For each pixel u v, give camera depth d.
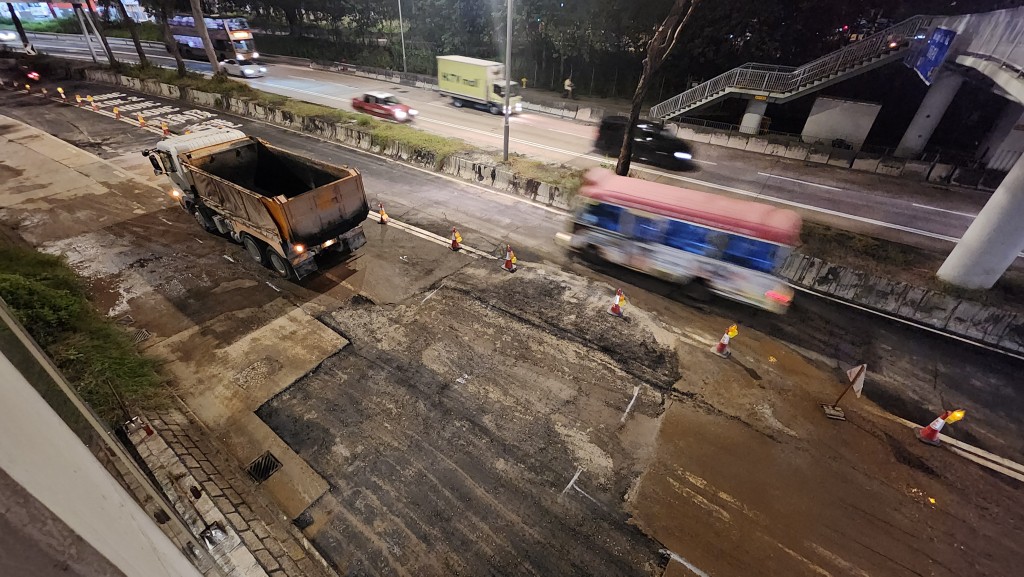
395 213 16.03
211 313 10.94
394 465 7.79
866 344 10.73
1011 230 10.75
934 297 11.20
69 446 1.46
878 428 8.73
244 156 14.21
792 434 8.55
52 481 1.28
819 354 10.40
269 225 11.19
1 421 1.13
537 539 6.88
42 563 1.21
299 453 7.92
